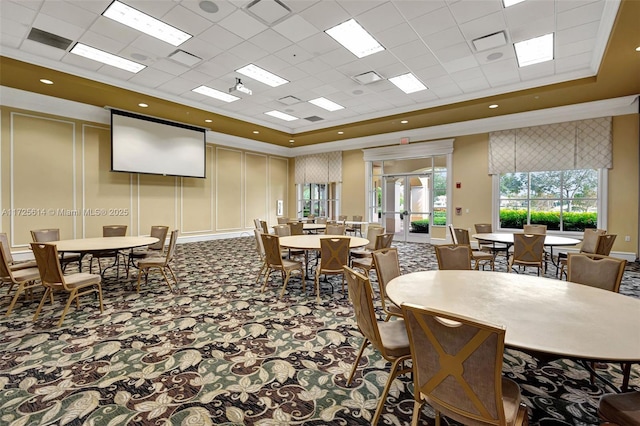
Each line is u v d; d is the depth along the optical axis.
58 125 6.46
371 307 1.72
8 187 5.88
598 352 1.20
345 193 10.49
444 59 4.96
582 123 6.55
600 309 1.69
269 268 4.29
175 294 4.15
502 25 4.00
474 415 1.18
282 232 5.86
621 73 4.86
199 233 9.16
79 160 6.75
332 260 3.88
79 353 2.53
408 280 2.29
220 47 4.61
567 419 1.80
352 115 8.30
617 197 6.31
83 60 5.06
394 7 3.65
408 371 1.84
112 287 4.46
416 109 7.32
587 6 3.58
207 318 3.31
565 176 6.95
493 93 6.21
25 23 4.01
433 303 1.78
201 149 8.64
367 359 2.47
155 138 7.65
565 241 4.73
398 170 9.52
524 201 7.43
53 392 2.01
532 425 1.75
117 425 1.72
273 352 2.58
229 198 9.98
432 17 3.84
